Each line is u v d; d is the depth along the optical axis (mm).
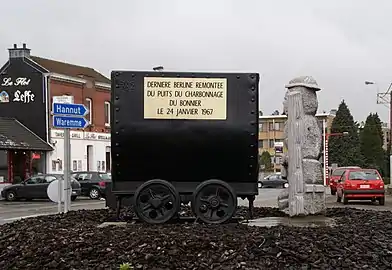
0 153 39562
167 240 8211
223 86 10570
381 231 9344
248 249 7758
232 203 10383
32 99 43906
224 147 10516
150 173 10562
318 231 8891
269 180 60812
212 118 10539
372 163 89312
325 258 7496
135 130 10492
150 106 10531
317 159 11422
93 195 36125
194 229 9328
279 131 85875
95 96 48500
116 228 9594
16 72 44375
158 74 10539
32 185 34188
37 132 43594
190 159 10523
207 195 10430
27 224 10750
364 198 27281
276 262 7367
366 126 92250
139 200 10352
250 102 10570
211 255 7645
